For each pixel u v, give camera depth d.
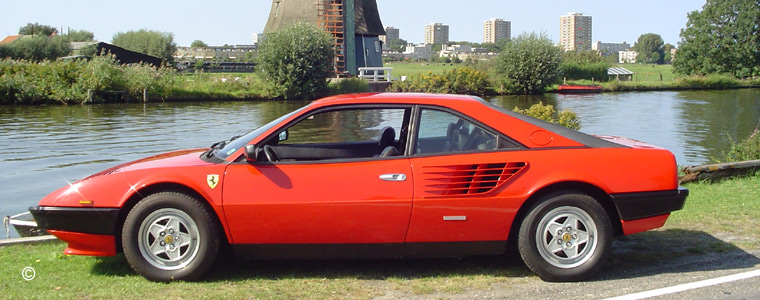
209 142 20.30
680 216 6.88
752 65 70.88
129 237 4.77
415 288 4.70
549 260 4.84
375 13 60.75
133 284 4.77
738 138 22.73
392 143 5.21
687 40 73.81
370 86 51.88
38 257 5.57
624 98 50.09
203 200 4.80
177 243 4.83
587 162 4.85
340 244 4.84
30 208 4.93
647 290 4.61
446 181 4.78
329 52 48.28
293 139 5.35
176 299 4.42
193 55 135.38
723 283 4.73
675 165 4.98
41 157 16.69
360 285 4.77
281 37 46.78
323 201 4.72
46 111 33.66
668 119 30.97
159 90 43.69
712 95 53.84
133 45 80.38
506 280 4.93
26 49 64.94
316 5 57.19
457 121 4.96
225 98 45.62
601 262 4.85
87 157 16.72
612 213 5.07
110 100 41.75
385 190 4.76
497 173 4.79
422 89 53.22
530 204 4.87
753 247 5.68
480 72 55.94
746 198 7.73
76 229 4.80
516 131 4.92
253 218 4.74
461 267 5.28
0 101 38.19
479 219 4.80
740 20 69.69
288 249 4.86
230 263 5.35
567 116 12.85
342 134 5.29
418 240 4.84
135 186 4.78
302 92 47.09
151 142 20.28
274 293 4.56
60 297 4.45
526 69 56.69
